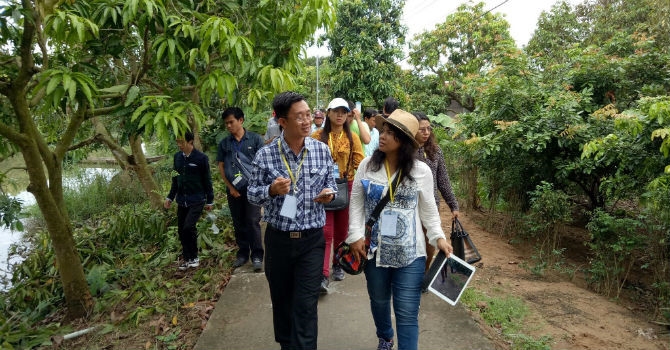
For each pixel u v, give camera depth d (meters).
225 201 7.00
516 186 6.77
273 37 4.27
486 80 7.06
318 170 2.55
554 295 4.41
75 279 4.03
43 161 3.79
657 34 7.98
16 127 4.40
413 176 2.41
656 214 4.56
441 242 2.41
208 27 3.22
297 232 2.47
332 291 3.85
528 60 7.13
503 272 5.08
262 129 7.11
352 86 14.68
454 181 9.52
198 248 5.31
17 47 3.45
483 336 3.15
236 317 3.49
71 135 3.87
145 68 3.60
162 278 4.70
